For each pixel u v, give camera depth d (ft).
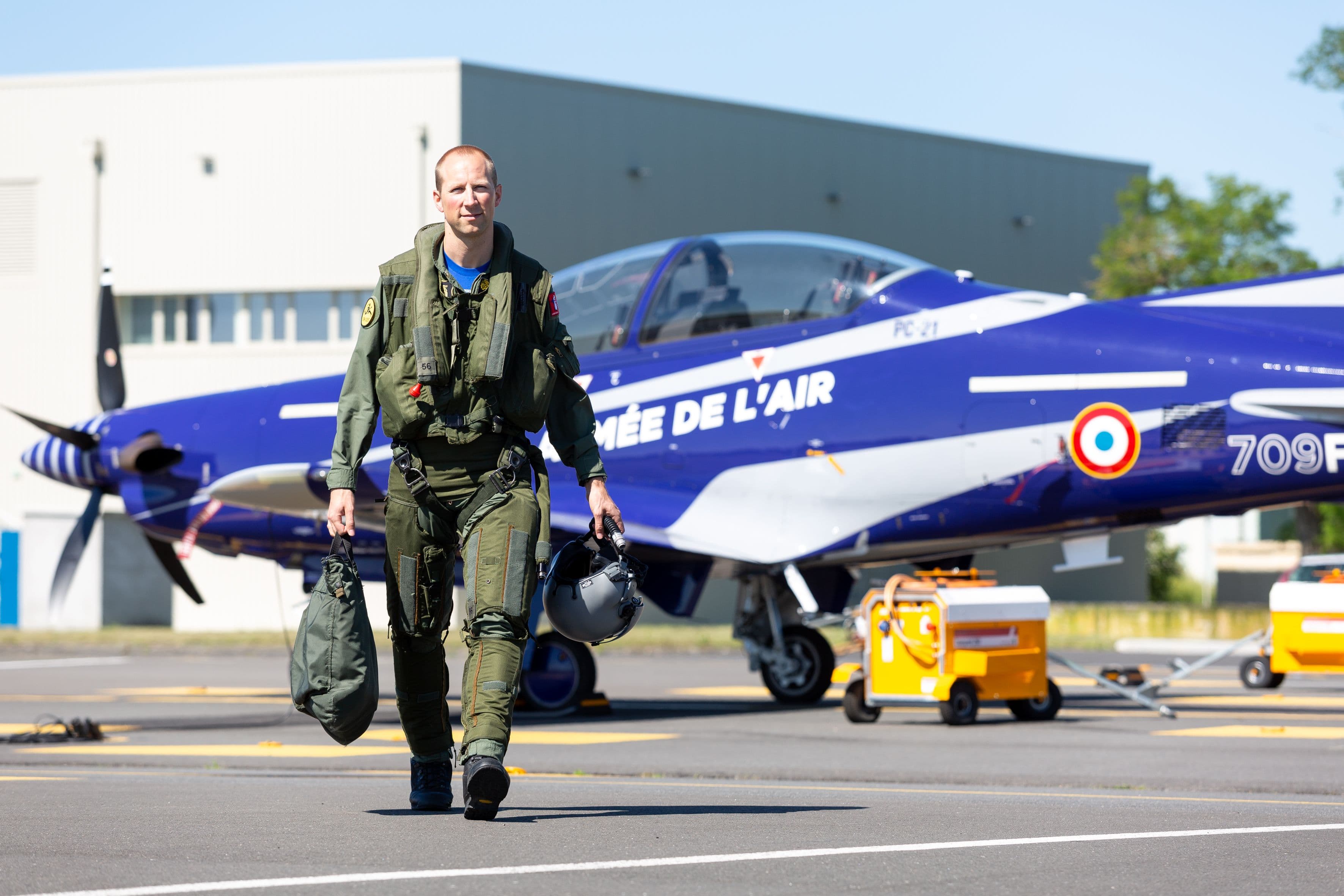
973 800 51.96
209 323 300.61
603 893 31.09
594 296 114.83
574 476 110.01
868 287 106.52
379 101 290.15
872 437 103.45
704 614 318.86
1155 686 112.16
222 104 297.74
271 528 118.32
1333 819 46.03
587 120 300.61
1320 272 97.25
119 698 132.36
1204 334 97.96
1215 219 330.54
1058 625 271.08
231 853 36.27
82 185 303.27
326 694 40.42
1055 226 370.73
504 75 290.97
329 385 117.29
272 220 294.66
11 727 98.32
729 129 319.88
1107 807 49.47
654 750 77.82
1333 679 152.56
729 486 106.63
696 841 39.01
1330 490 95.45
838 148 336.08
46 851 36.86
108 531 307.37
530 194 292.61
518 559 40.75
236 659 219.00
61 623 304.91
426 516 41.81
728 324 109.40
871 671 93.66
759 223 323.98
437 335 40.96
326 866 34.17
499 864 34.55
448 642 216.54
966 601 91.15
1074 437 99.30
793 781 63.05
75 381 302.86
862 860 36.35
